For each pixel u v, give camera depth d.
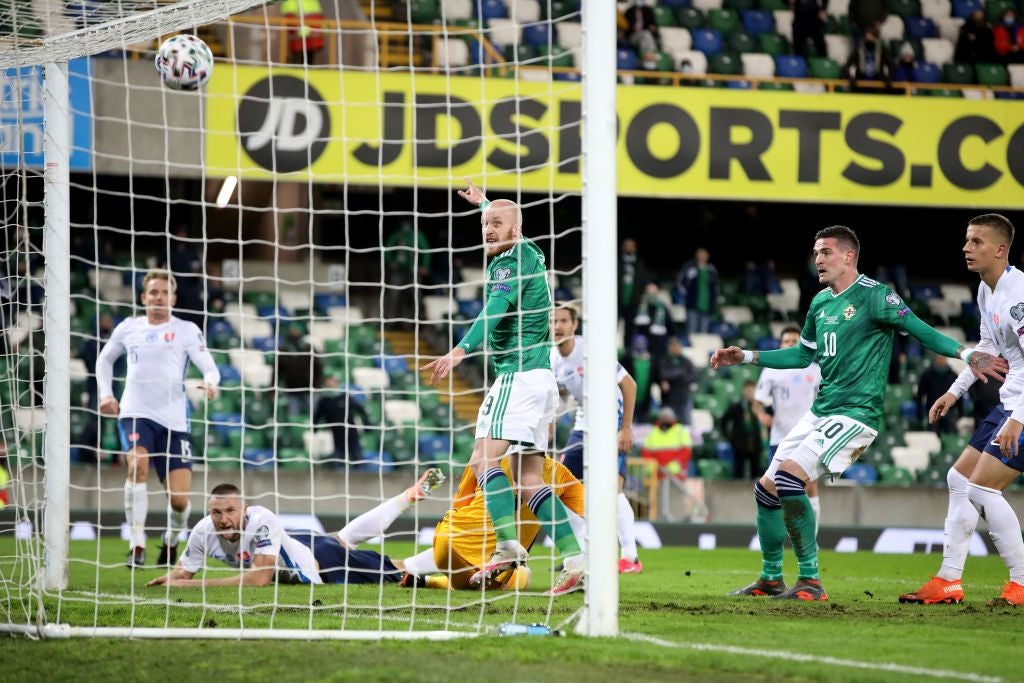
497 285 20.31
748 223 83.50
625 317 68.81
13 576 24.48
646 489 58.56
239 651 15.91
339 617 20.12
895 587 30.00
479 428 21.02
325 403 62.38
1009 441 22.25
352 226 79.50
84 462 59.47
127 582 27.72
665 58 72.69
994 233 23.22
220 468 60.34
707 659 15.05
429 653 15.65
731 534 52.91
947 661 15.37
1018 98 65.81
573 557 22.34
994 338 23.94
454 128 59.91
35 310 54.81
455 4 71.06
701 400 70.00
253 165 58.81
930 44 77.06
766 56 75.38
